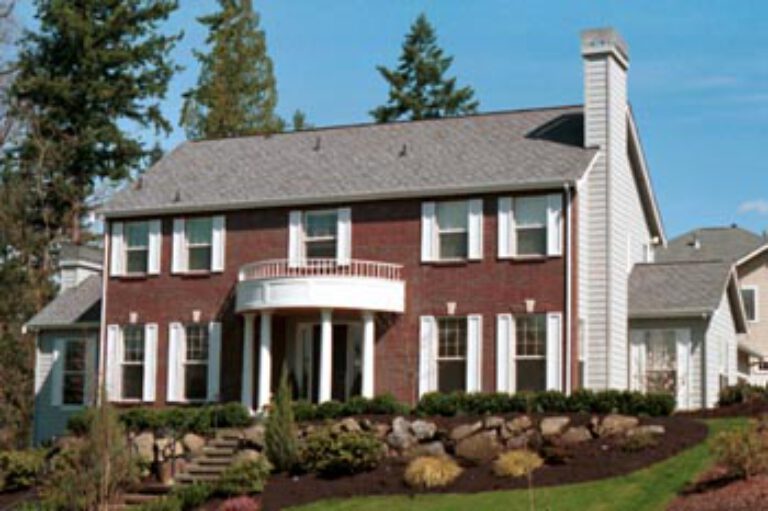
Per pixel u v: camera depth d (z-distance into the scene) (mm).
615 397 29906
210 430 32969
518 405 30562
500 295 34531
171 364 38688
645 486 24719
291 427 29484
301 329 37219
